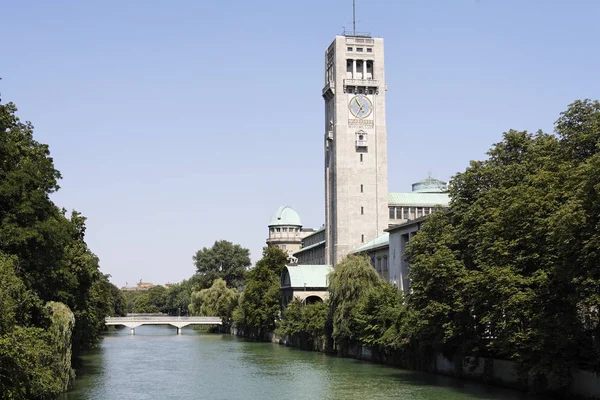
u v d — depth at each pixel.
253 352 117.44
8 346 35.97
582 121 58.12
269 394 65.31
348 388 67.19
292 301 134.00
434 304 68.12
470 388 65.00
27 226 51.75
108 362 100.50
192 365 94.69
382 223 153.75
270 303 150.50
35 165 54.62
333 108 157.25
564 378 52.34
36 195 52.34
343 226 152.25
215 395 65.25
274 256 159.50
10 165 52.94
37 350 41.69
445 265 66.88
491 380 66.94
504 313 57.41
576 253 48.50
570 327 50.72
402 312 84.31
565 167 55.41
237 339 162.75
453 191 73.25
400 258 109.56
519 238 57.00
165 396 64.81
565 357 53.16
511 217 57.62
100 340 161.00
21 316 47.12
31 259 52.53
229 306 188.12
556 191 55.09
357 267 100.94
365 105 156.00
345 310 100.06
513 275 55.34
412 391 63.88
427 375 77.19
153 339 164.75
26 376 39.28
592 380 51.31
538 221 54.31
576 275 48.25
